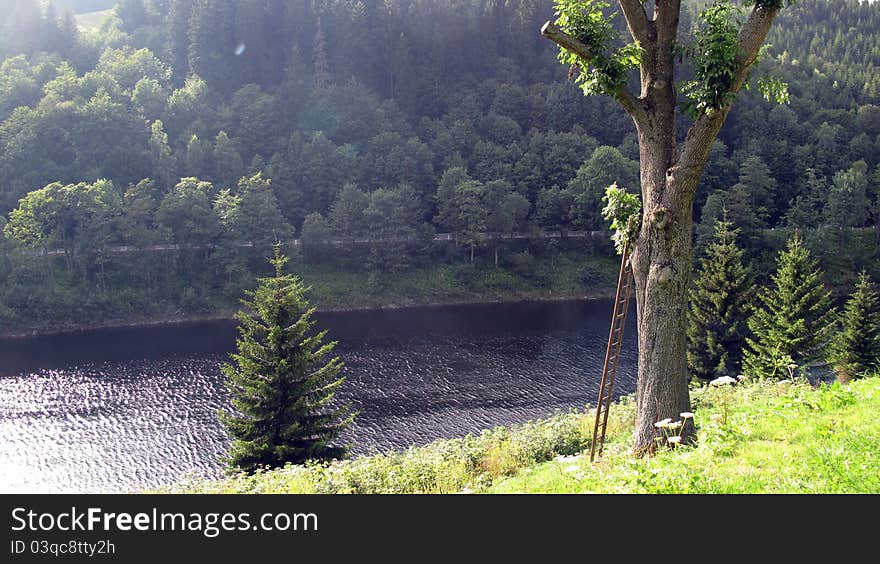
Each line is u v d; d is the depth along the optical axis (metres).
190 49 131.12
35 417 42.62
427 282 89.94
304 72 127.25
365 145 117.44
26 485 32.78
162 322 76.25
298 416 22.61
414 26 138.00
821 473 8.77
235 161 102.06
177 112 114.38
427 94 131.00
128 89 121.25
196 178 96.19
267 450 21.77
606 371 14.41
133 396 46.84
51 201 80.19
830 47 173.62
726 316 34.97
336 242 94.88
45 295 72.56
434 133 119.62
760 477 9.12
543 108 125.31
